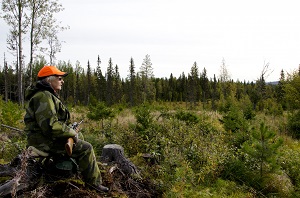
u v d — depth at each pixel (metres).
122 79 95.88
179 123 10.45
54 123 3.67
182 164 5.89
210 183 6.16
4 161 5.80
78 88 79.06
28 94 3.87
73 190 4.01
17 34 21.80
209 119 14.99
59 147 3.89
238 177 6.47
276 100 36.41
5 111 10.12
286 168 7.38
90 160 4.21
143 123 8.90
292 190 6.11
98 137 8.56
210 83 92.31
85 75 86.19
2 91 67.38
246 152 6.55
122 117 14.69
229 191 5.82
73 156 4.13
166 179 5.45
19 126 10.05
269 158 6.29
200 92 85.75
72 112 15.66
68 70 73.38
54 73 3.87
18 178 3.61
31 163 4.12
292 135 13.73
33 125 3.80
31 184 3.91
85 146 4.15
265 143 6.37
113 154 5.78
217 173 6.50
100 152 7.41
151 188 5.19
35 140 3.81
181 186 5.14
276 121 17.64
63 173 4.19
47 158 4.09
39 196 3.64
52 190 3.98
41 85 3.82
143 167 5.99
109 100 69.62
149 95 68.12
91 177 4.27
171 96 90.56
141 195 4.83
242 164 6.67
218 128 11.77
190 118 12.06
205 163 6.50
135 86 72.69
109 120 11.47
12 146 6.48
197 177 6.21
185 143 7.34
